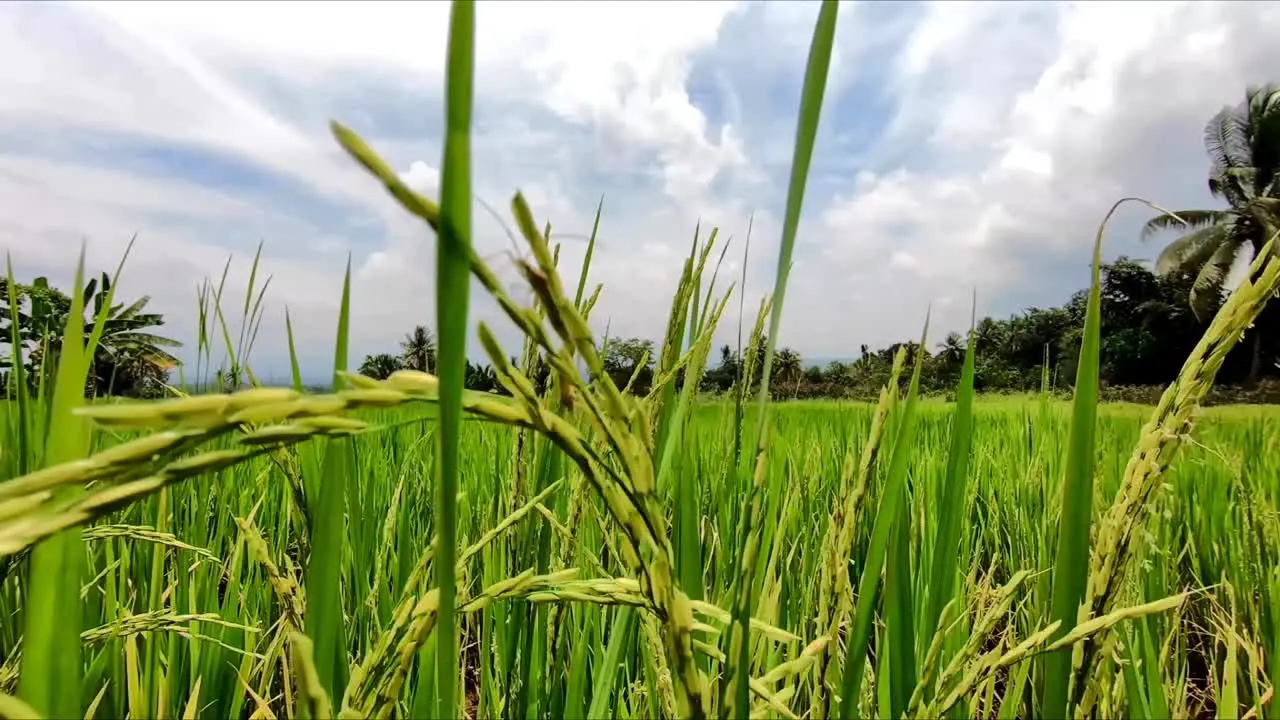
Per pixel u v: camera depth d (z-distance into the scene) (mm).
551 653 1575
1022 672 1256
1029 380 29125
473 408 475
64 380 768
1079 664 932
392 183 406
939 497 2893
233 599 1664
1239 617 2178
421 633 761
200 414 369
